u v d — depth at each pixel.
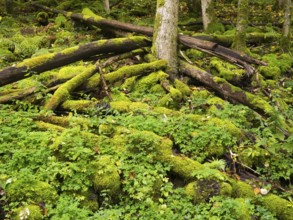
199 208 4.57
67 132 5.49
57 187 4.64
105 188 4.72
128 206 4.55
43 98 6.76
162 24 8.57
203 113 6.90
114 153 5.28
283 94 8.45
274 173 5.40
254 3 19.14
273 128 6.18
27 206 4.26
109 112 6.57
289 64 10.20
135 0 18.91
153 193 4.77
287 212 4.74
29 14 15.20
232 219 4.34
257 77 8.27
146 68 8.04
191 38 8.80
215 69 9.04
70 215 4.20
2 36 11.62
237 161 5.55
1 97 6.69
